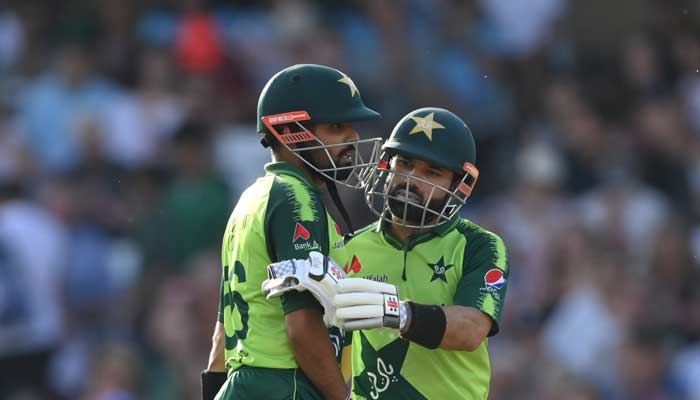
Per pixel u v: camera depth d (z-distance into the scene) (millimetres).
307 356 15797
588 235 37625
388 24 43250
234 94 41438
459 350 16609
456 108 41531
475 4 45906
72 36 41594
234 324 16328
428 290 17312
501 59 44719
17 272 34750
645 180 40562
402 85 41406
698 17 45750
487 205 39344
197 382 33594
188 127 36875
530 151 40000
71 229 36125
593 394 34031
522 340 35312
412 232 17469
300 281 15516
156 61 40562
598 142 41188
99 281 35844
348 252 17688
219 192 36281
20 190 36781
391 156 17391
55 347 34938
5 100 39812
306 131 16500
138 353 34562
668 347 34625
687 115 42656
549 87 43781
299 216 15977
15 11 42906
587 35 46531
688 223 38500
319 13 44031
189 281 35000
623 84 43719
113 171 38125
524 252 37031
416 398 17344
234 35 42500
